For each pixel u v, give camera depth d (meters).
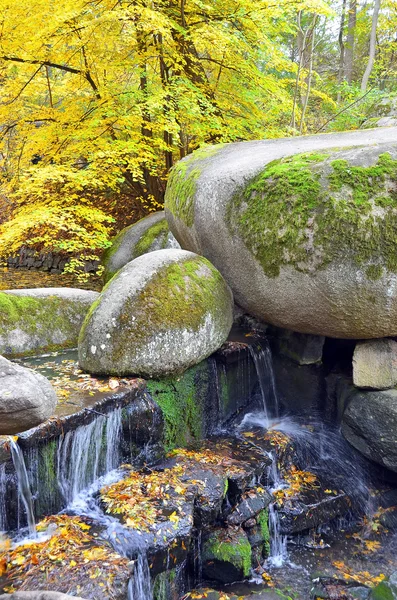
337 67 14.24
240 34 5.99
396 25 12.59
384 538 3.36
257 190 3.42
